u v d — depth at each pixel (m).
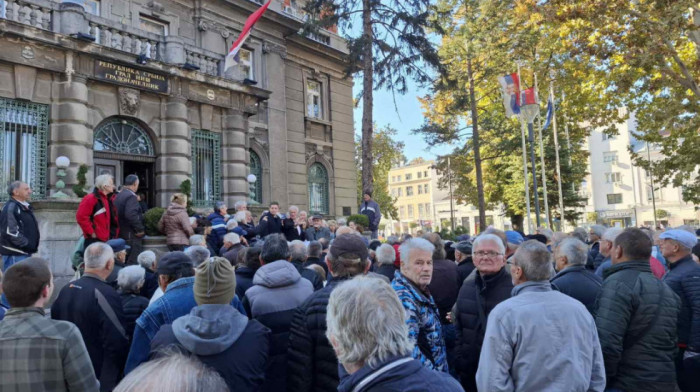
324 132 23.53
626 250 3.37
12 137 11.33
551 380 2.54
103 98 13.03
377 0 16.17
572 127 30.36
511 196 31.39
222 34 18.23
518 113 17.95
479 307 3.73
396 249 5.17
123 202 8.67
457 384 1.78
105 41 13.01
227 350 2.56
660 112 15.07
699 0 13.46
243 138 16.67
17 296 2.56
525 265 2.87
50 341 2.50
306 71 22.62
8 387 2.39
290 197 20.92
